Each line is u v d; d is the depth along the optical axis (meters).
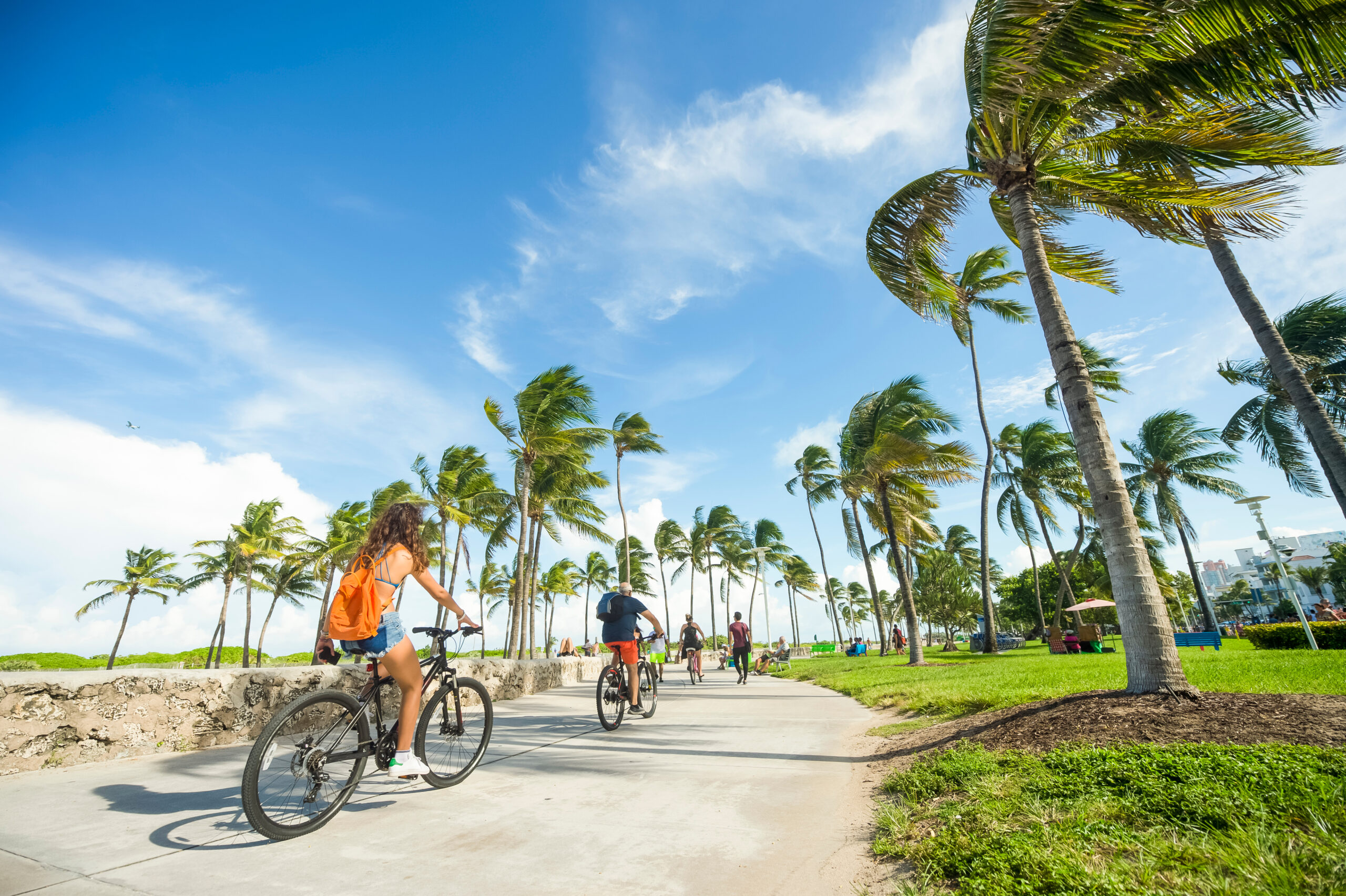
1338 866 1.84
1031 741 4.16
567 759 4.96
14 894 2.26
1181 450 32.50
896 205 8.20
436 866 2.64
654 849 2.87
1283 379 8.38
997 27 5.45
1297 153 6.23
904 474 20.17
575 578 63.97
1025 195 6.62
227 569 45.31
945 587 45.06
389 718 4.58
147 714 5.06
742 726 6.93
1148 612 4.88
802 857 2.76
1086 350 29.67
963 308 11.09
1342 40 5.16
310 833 3.07
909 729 5.89
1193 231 7.42
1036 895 1.96
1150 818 2.50
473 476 30.45
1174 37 5.50
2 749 4.23
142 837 2.96
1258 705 4.19
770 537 47.00
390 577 3.49
